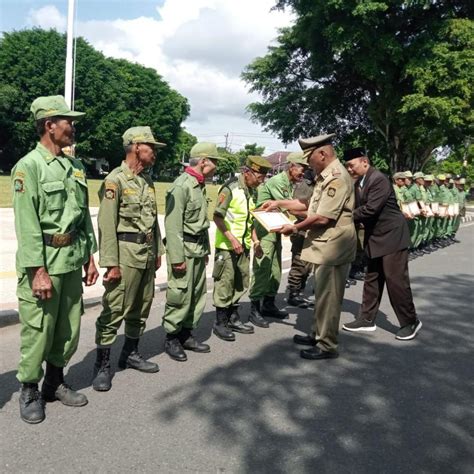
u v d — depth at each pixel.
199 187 4.14
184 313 4.09
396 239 4.86
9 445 2.79
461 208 14.25
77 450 2.77
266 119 25.48
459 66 17.94
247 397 3.54
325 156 4.21
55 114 2.97
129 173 3.65
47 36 43.62
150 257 3.75
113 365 4.04
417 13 19.81
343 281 4.30
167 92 58.47
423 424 3.23
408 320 4.97
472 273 8.82
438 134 19.48
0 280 6.06
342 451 2.87
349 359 4.41
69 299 3.20
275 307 5.69
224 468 2.65
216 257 4.79
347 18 18.69
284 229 4.35
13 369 3.82
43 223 2.97
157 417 3.18
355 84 23.27
